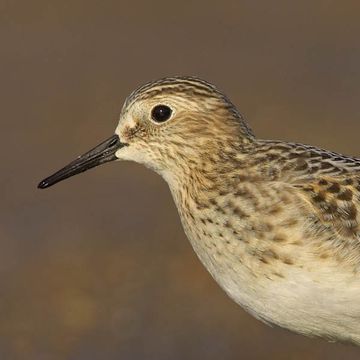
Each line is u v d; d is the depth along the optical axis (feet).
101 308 49.93
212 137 34.22
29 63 79.41
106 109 71.77
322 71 78.69
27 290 51.13
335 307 32.60
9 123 69.26
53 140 66.64
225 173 33.76
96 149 36.01
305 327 33.32
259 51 82.89
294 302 32.76
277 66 79.92
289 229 32.50
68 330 48.83
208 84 34.65
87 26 86.74
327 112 71.05
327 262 32.35
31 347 47.91
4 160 63.57
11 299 50.62
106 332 48.62
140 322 49.11
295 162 33.40
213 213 33.47
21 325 49.16
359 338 33.40
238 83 76.79
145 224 56.29
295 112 71.20
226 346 47.57
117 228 56.03
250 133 34.76
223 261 33.50
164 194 59.21
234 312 49.42
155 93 34.45
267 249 32.63
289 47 83.66
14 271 52.49
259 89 75.56
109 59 80.79
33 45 82.64
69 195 59.16
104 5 91.20
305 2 92.43
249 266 32.96
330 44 83.82
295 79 77.20
